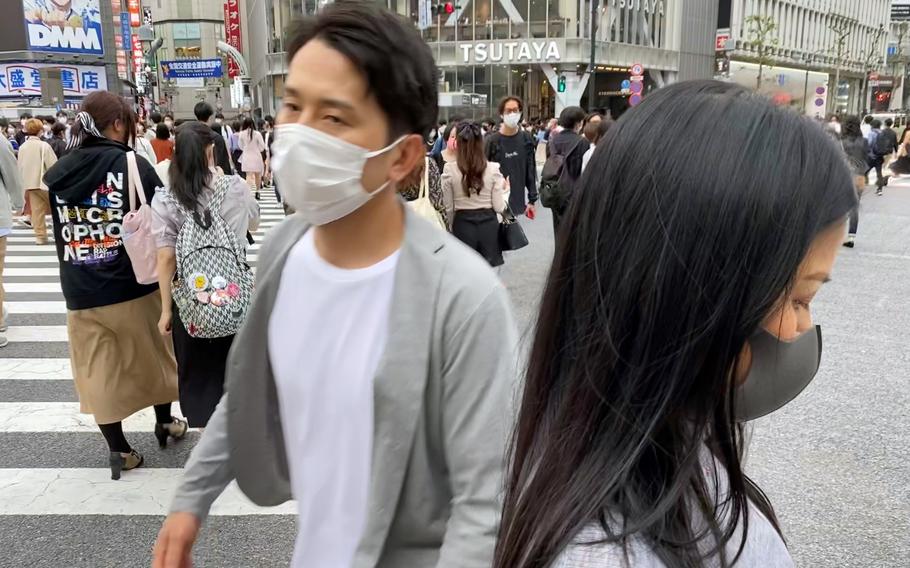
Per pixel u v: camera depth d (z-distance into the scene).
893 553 2.82
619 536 0.65
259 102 46.94
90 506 3.27
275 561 2.86
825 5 54.31
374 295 1.28
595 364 0.69
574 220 0.73
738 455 0.72
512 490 0.82
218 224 3.13
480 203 5.53
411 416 1.20
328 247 1.31
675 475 0.66
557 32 31.89
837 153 0.68
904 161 15.37
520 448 0.82
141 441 3.95
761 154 0.64
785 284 0.64
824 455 3.59
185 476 1.53
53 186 3.24
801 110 0.71
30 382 4.97
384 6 1.27
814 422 3.96
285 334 1.36
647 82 37.34
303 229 1.42
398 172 1.30
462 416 1.18
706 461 0.70
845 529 2.97
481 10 32.62
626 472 0.66
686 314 0.64
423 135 1.32
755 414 0.77
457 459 1.19
